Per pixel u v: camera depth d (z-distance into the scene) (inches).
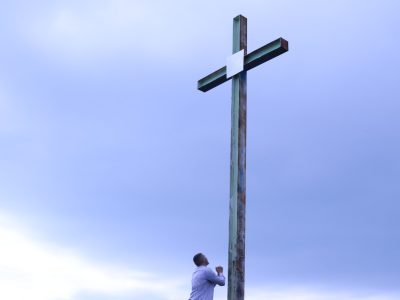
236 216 343.3
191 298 336.8
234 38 384.5
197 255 355.3
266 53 349.1
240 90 366.9
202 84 404.8
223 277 342.0
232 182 353.7
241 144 357.1
